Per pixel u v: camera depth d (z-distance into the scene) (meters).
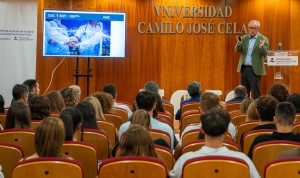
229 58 10.75
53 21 9.70
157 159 2.92
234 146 3.69
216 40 10.76
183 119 5.62
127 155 3.10
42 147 3.06
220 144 3.19
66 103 5.77
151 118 4.72
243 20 10.68
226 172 2.88
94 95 5.71
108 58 10.73
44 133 3.05
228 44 10.75
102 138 4.21
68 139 3.71
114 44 9.98
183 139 4.32
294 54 8.79
